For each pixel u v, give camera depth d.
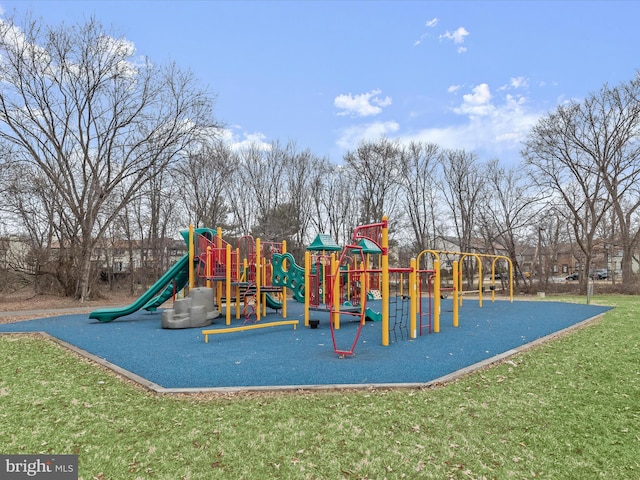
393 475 3.00
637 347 7.36
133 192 22.47
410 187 36.72
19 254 24.78
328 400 4.59
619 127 24.88
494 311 14.61
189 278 13.59
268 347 7.96
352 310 11.36
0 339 9.50
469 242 33.09
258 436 3.65
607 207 25.64
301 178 37.88
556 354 6.90
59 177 22.05
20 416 4.20
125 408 4.41
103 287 33.22
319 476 2.99
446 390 4.93
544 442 3.52
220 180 33.66
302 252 36.53
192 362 6.60
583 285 26.36
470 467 3.11
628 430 3.75
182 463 3.18
